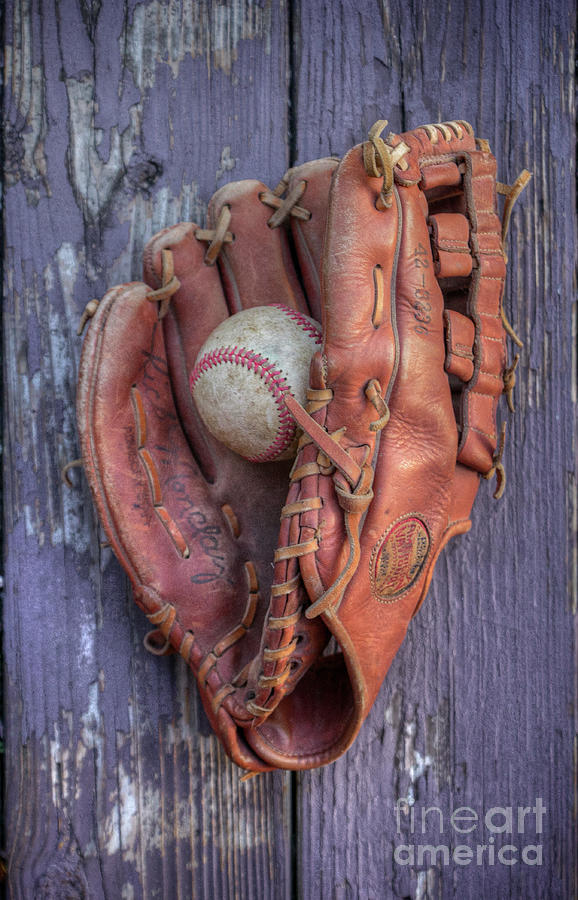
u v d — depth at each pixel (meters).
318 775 0.76
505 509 0.79
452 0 0.78
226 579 0.71
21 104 0.73
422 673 0.78
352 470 0.65
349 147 0.76
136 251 0.74
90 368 0.69
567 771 0.80
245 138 0.75
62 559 0.74
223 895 0.75
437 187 0.71
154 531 0.70
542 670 0.79
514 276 0.78
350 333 0.65
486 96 0.78
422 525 0.69
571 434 0.80
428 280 0.68
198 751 0.75
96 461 0.69
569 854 0.80
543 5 0.79
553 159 0.79
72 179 0.74
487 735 0.78
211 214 0.73
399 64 0.77
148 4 0.74
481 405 0.71
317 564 0.66
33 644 0.74
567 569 0.80
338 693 0.71
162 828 0.75
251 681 0.68
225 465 0.72
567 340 0.80
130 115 0.74
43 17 0.74
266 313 0.68
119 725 0.74
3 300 0.74
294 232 0.73
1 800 0.74
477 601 0.78
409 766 0.77
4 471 0.74
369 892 0.77
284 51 0.76
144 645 0.74
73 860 0.74
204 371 0.68
